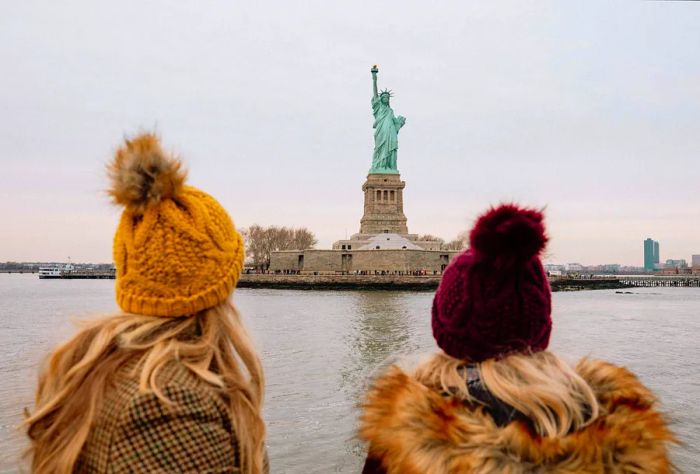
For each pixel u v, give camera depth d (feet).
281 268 568.41
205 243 13.35
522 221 12.96
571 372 12.95
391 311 250.78
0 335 161.58
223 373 13.10
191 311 13.34
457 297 14.05
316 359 124.36
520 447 11.35
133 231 13.29
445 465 11.63
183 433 11.23
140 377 11.76
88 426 11.57
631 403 12.50
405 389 13.23
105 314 13.88
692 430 73.56
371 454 13.67
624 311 282.77
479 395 12.95
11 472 52.49
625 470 11.40
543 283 14.02
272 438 72.28
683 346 153.69
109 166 13.24
